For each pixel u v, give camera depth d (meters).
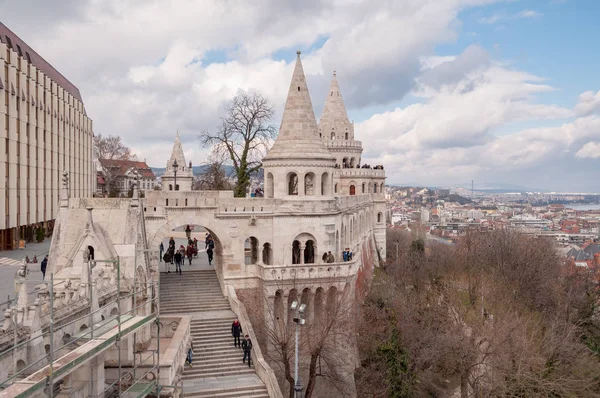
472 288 58.19
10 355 18.47
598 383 45.97
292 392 37.41
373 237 94.44
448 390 51.31
